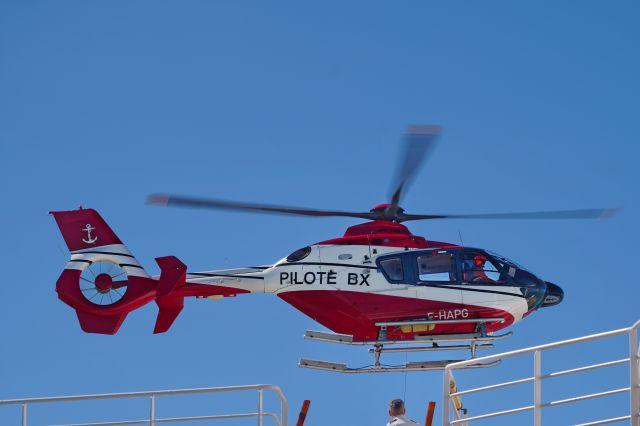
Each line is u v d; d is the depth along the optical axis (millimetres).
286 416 25250
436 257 38875
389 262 38656
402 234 39219
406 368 38281
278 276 39031
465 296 38375
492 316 38531
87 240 42094
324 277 38594
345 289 38406
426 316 38312
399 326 38500
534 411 21594
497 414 22797
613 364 20531
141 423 24844
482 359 23734
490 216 38531
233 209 37469
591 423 20719
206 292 39562
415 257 38688
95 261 41750
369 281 38438
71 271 41625
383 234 39094
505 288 38688
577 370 21094
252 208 37562
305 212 38812
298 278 38812
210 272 39750
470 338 38625
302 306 38938
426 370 38406
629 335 20344
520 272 39219
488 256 39156
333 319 38625
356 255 38781
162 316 40375
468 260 38906
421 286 38344
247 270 39688
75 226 42250
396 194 38812
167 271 39500
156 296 39188
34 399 24891
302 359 38156
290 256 39281
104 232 42219
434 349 38781
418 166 37750
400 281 38375
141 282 41500
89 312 41312
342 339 38750
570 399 21172
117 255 41781
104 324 41312
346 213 39375
